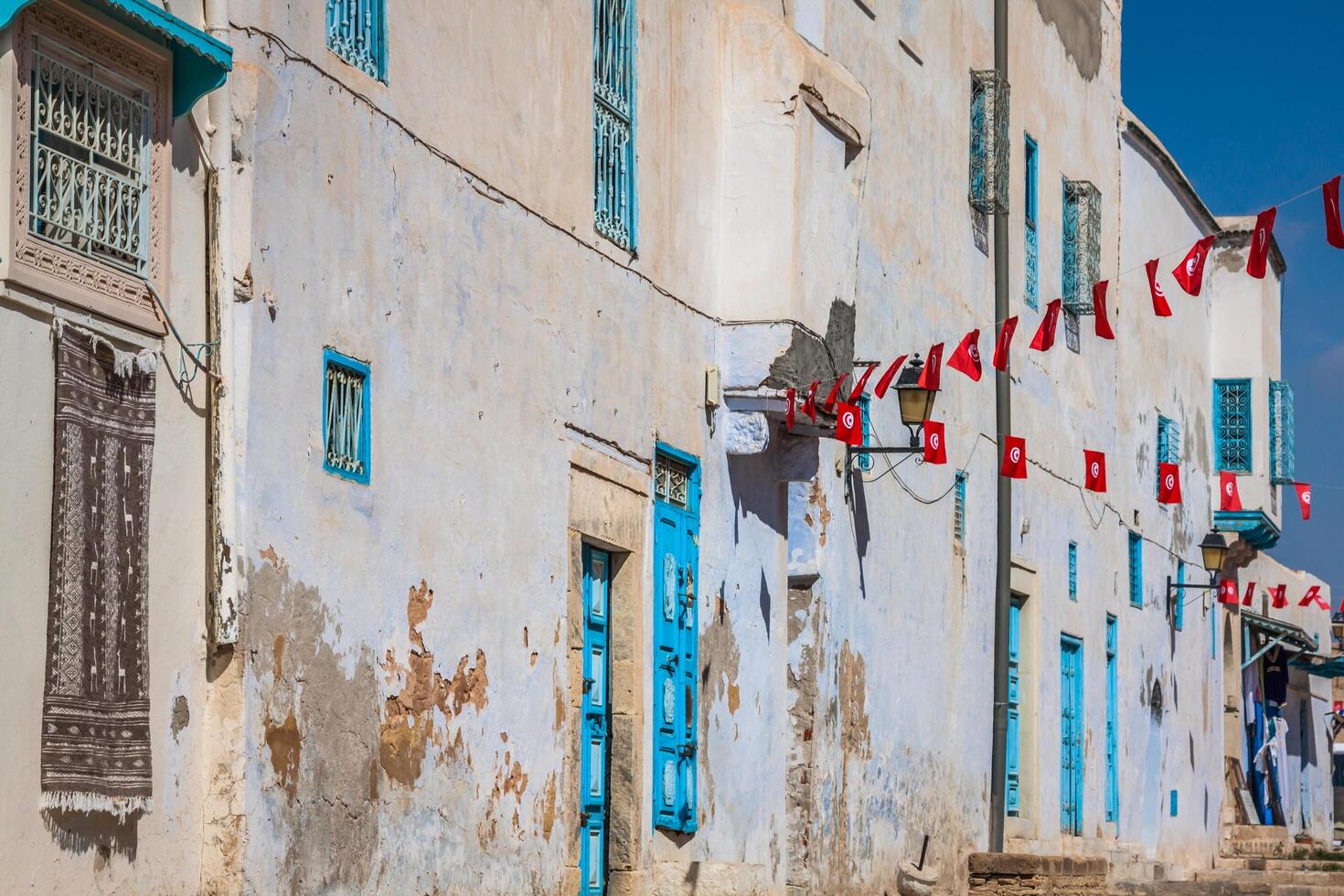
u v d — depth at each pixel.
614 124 12.85
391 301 10.08
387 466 9.99
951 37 19.42
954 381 19.20
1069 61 23.84
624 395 12.73
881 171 17.34
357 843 9.51
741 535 14.53
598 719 12.58
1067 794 22.95
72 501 7.89
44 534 7.79
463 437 10.73
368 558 9.76
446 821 10.38
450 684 10.49
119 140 8.33
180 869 8.45
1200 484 30.56
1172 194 29.08
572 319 12.06
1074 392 23.62
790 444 15.11
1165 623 27.81
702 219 14.04
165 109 8.56
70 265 7.97
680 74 13.79
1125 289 26.30
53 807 7.72
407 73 10.33
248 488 8.81
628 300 12.84
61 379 7.86
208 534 8.70
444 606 10.47
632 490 12.80
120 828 8.11
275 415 9.05
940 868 18.27
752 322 14.13
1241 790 32.91
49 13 7.89
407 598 10.10
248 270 8.86
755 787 14.51
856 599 16.56
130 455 8.25
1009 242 21.16
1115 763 24.91
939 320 18.78
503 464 11.16
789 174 14.16
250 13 8.99
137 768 8.19
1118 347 25.73
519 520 11.30
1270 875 23.50
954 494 19.22
